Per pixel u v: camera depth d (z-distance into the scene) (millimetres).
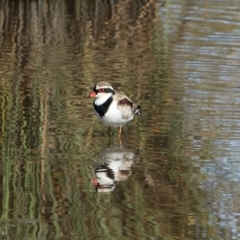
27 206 11773
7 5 26531
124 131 15438
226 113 16391
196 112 16469
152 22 24797
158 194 12320
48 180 12859
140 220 11305
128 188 12586
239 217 11492
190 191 12477
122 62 20281
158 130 15477
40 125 15617
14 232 10805
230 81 18688
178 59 20609
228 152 14281
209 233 10883
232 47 21828
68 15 25594
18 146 14477
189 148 14484
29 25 24141
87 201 12008
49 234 10742
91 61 20281
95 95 14852
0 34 22969
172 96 17531
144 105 16891
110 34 23297
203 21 24781
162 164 13688
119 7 26688
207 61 20406
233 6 26750
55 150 14305
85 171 13297
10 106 16672
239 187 12672
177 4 27094
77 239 10609
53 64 19938
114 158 13922
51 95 17453
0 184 12633
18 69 19422
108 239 10617
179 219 11406
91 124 15828
